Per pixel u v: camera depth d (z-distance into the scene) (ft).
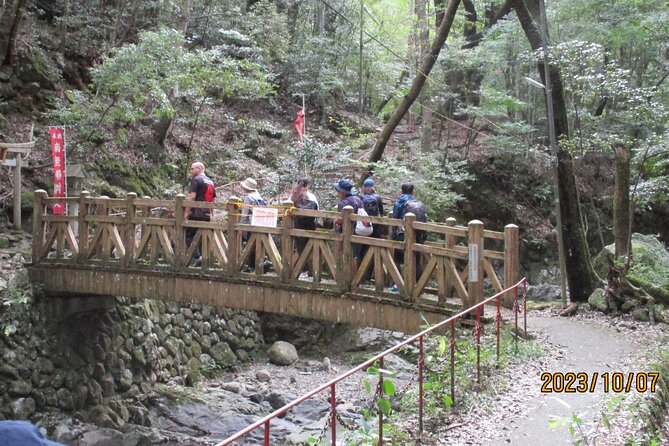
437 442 16.08
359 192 46.65
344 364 43.24
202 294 28.55
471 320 22.74
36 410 29.60
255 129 61.00
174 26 58.65
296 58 67.62
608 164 72.23
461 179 55.72
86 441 28.81
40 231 32.96
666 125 37.40
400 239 27.02
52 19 53.01
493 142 61.21
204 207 28.63
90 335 33.09
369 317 24.86
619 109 52.90
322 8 70.13
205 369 39.88
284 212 26.58
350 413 31.27
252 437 30.19
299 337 46.60
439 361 19.33
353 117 72.43
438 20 64.13
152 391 35.17
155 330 37.14
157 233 29.76
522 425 17.26
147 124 52.54
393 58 76.23
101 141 46.55
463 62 59.26
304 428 25.63
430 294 26.11
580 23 53.47
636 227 67.92
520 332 24.73
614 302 31.73
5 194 39.29
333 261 25.62
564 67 39.86
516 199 66.74
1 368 28.27
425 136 61.00
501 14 58.13
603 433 16.72
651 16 50.70
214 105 62.54
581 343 25.64
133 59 40.81
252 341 45.03
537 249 65.36
